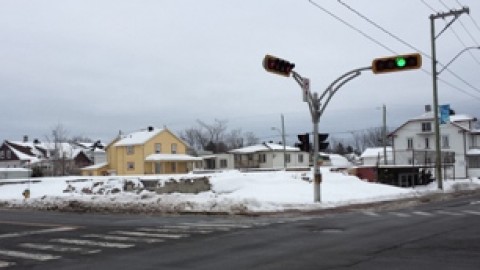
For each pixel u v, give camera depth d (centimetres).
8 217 2191
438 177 3681
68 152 9900
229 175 3538
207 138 12206
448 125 7344
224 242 1293
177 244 1279
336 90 2495
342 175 3703
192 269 970
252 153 8444
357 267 942
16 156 9988
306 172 3794
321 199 2731
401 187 3884
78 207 2573
